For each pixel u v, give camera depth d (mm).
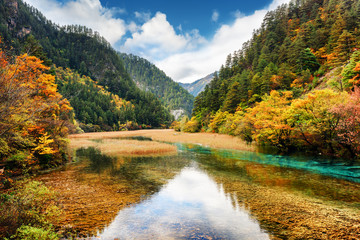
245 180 12594
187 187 11219
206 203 8836
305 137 23000
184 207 8375
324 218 7230
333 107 17375
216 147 30500
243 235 6039
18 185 8312
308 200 9086
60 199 8805
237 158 20766
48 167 15484
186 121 75812
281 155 21734
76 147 30375
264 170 15266
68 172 14484
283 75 46938
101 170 15336
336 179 12508
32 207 6484
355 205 8461
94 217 7129
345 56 40500
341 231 6273
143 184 11742
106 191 10312
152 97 174875
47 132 14883
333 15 68000
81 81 159750
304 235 6016
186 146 32125
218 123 52969
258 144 30797
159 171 15148
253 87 49312
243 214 7652
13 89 5254
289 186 11266
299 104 20516
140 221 6953
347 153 18359
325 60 49688
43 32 194750
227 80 73375
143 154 23766
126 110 128750
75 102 99750
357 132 16281
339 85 30656
